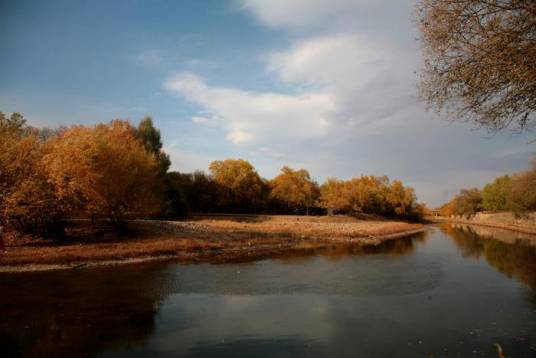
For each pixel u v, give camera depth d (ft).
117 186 109.60
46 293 53.83
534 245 135.64
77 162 97.66
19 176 95.20
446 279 68.74
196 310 47.03
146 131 207.82
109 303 49.44
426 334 38.55
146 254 92.68
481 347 34.99
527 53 24.64
